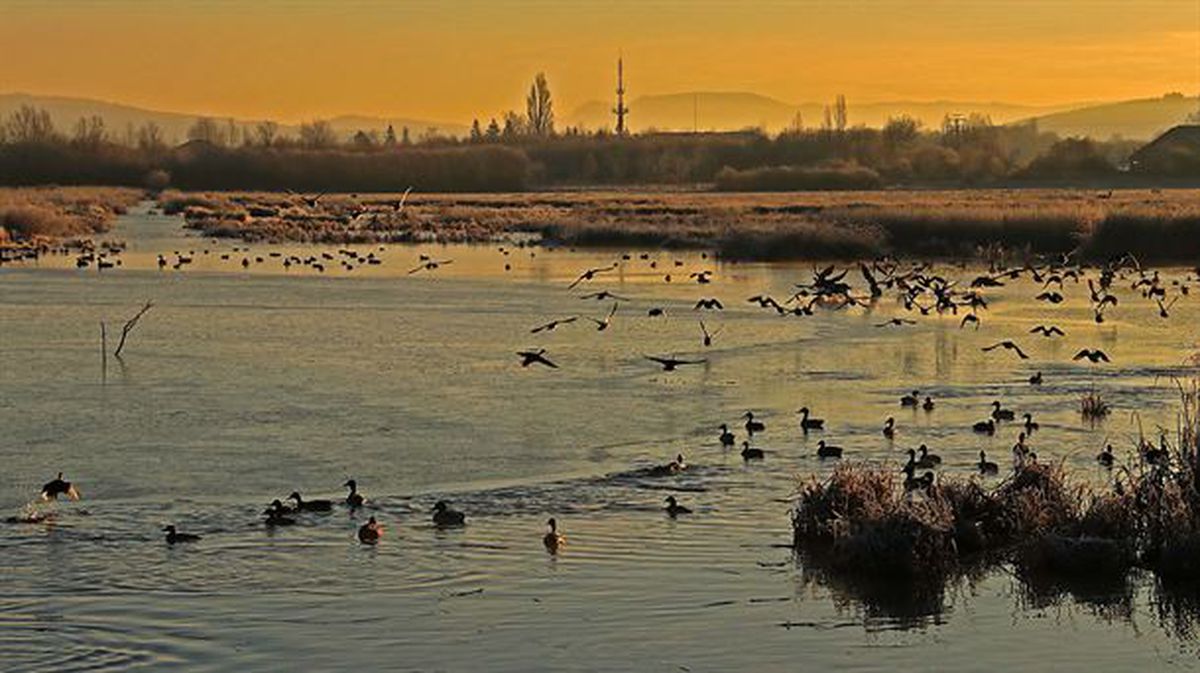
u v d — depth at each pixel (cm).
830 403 3994
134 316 5953
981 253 8875
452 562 2520
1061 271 7700
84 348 4991
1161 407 3897
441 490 2994
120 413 3784
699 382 4328
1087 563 2539
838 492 2702
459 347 5053
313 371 4491
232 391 4122
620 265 7856
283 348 5012
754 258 9094
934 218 9462
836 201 14562
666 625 2250
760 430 3566
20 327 5575
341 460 3256
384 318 5944
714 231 10319
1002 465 3200
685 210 13162
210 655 2117
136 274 7988
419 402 3959
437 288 7250
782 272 8162
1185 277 7662
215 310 6225
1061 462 2970
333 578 2433
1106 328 5644
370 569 2481
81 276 7844
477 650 2139
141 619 2248
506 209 14612
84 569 2467
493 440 3472
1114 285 7281
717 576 2472
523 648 2148
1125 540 2612
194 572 2458
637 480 3075
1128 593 2455
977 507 2758
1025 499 2766
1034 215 9481
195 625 2227
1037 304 6512
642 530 2709
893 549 2495
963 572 2552
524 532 2695
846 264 8656
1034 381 4331
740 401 4012
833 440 3484
